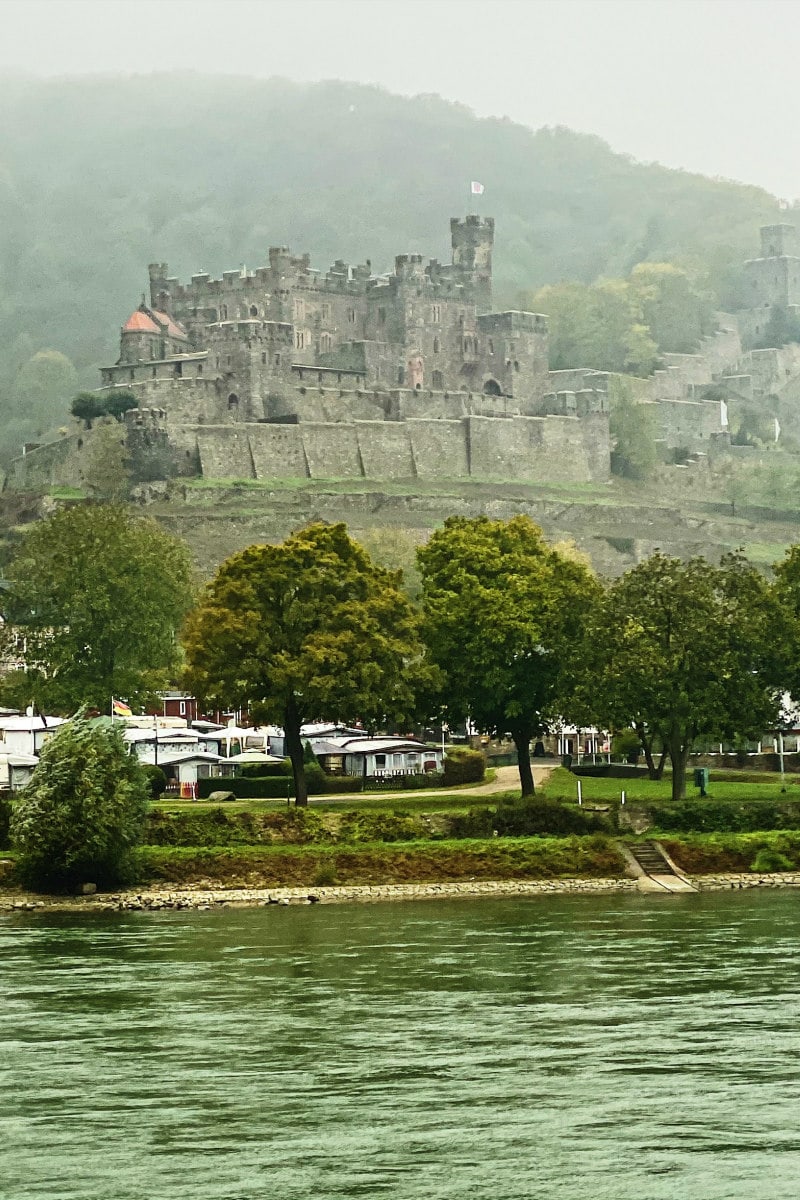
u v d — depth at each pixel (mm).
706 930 160875
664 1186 92938
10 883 185875
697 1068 113375
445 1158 97500
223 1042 121688
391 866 189750
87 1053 119000
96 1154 98812
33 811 183250
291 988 138250
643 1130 101500
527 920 168375
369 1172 95688
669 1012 128000
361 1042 121250
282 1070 114625
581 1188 92875
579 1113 104625
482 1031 123812
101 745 186750
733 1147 98562
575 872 191375
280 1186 93938
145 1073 114188
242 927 166750
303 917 173000
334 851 190750
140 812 187375
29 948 156125
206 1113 105750
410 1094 108875
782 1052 117000
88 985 139500
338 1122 103625
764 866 194125
